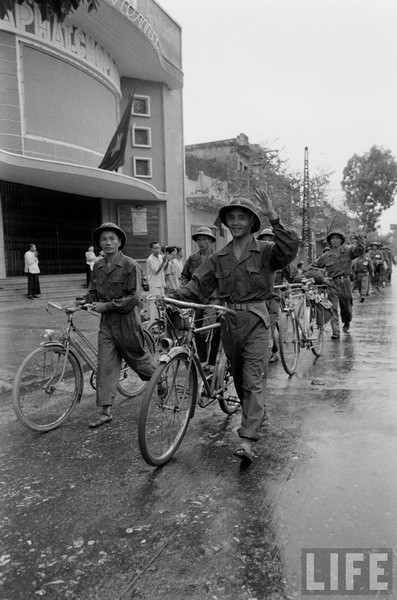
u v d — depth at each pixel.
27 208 17.77
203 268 3.95
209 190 25.55
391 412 4.72
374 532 2.74
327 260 9.23
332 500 3.09
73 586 2.37
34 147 15.82
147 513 3.01
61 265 19.28
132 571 2.47
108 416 4.66
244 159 32.84
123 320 4.66
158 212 22.09
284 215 25.52
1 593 2.33
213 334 4.36
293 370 6.28
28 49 15.60
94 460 3.80
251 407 3.70
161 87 22.05
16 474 3.58
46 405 4.80
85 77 18.03
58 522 2.93
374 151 46.28
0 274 16.34
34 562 2.56
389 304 14.79
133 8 16.97
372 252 19.55
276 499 3.13
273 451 3.88
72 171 15.59
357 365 6.78
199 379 4.18
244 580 2.39
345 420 4.53
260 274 3.75
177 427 3.92
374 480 3.34
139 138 21.77
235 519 2.91
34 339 8.67
